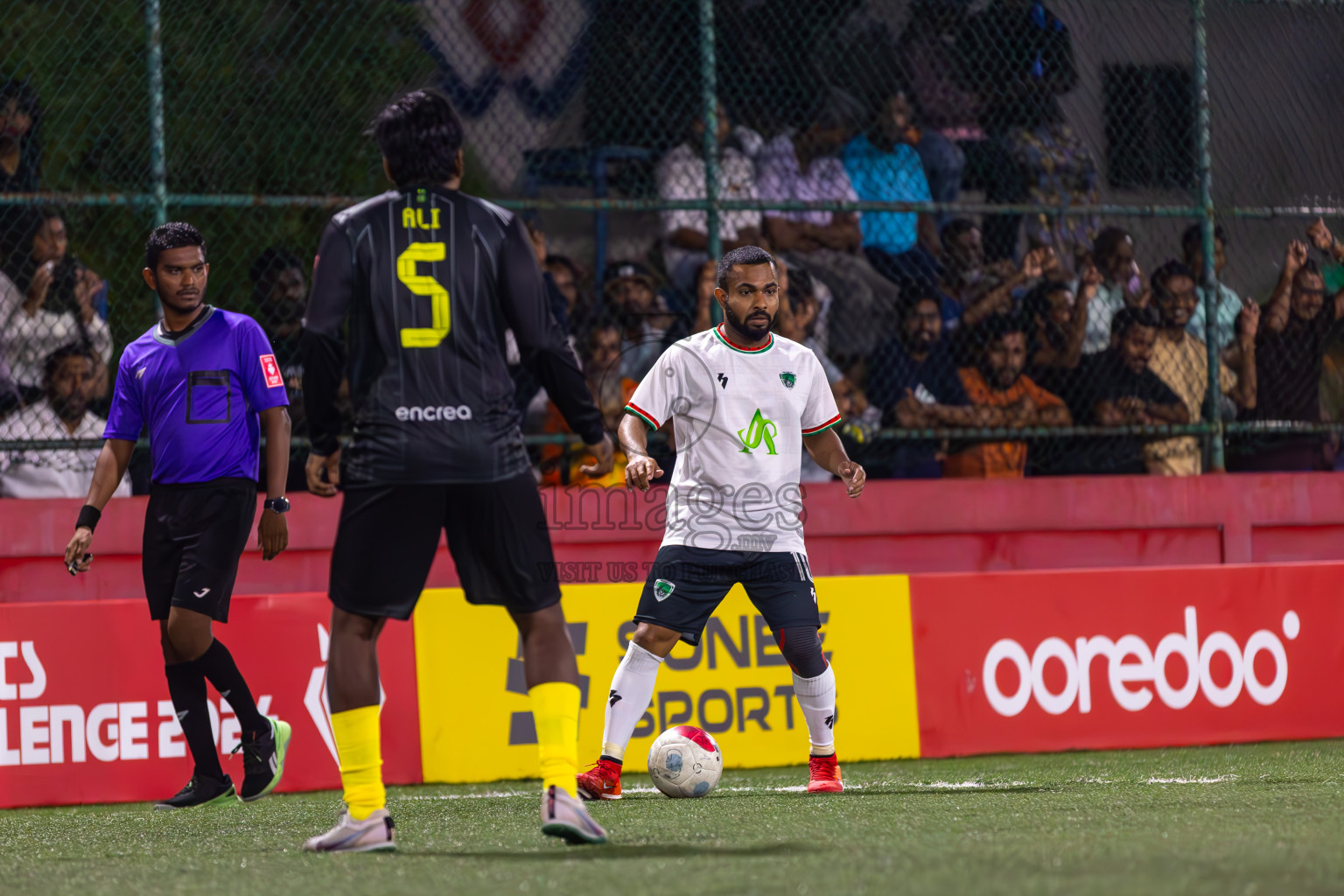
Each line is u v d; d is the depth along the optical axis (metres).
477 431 11.00
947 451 27.20
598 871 9.83
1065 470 27.77
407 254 11.05
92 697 18.64
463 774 19.52
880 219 27.86
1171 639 21.42
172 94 25.91
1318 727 21.80
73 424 24.11
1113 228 28.33
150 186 25.23
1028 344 27.77
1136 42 28.61
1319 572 22.06
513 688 19.88
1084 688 21.05
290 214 26.30
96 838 13.94
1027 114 28.98
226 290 25.83
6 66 24.86
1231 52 28.59
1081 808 13.62
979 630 20.88
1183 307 27.80
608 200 25.53
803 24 28.73
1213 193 28.27
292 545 23.61
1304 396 28.36
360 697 11.38
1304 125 28.83
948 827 12.20
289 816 15.51
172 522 15.99
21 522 22.59
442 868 10.30
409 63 28.20
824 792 16.19
